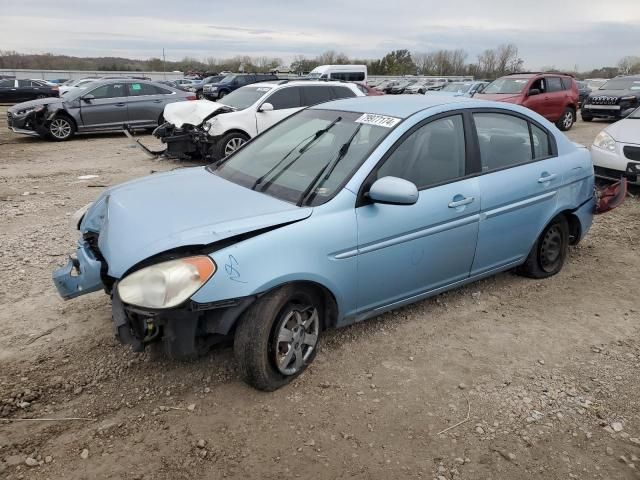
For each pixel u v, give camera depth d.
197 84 37.00
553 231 4.64
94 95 14.62
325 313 3.30
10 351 3.45
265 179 3.52
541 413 2.97
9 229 5.99
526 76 15.96
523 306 4.25
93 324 3.80
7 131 16.72
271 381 3.02
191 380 3.17
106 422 2.82
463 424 2.87
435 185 3.62
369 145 3.43
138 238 2.81
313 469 2.53
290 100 10.74
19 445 2.64
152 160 11.14
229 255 2.73
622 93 18.47
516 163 4.19
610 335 3.85
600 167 7.61
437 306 4.20
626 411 3.01
